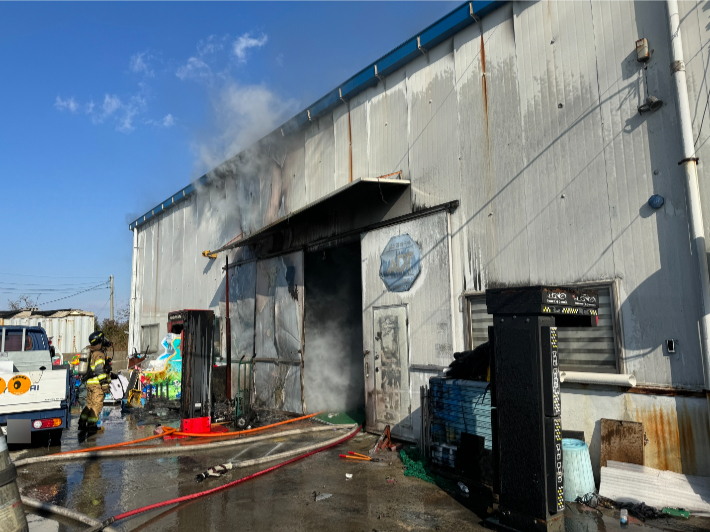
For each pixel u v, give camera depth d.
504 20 6.45
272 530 4.07
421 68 7.62
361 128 8.73
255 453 6.60
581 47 5.62
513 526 3.98
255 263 11.55
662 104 4.91
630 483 4.64
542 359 3.94
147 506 4.56
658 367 4.80
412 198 7.57
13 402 6.88
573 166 5.60
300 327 9.70
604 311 5.29
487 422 5.00
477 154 6.66
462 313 6.62
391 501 4.71
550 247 5.75
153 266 17.08
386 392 7.62
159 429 8.16
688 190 4.60
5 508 3.26
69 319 20.50
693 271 4.58
